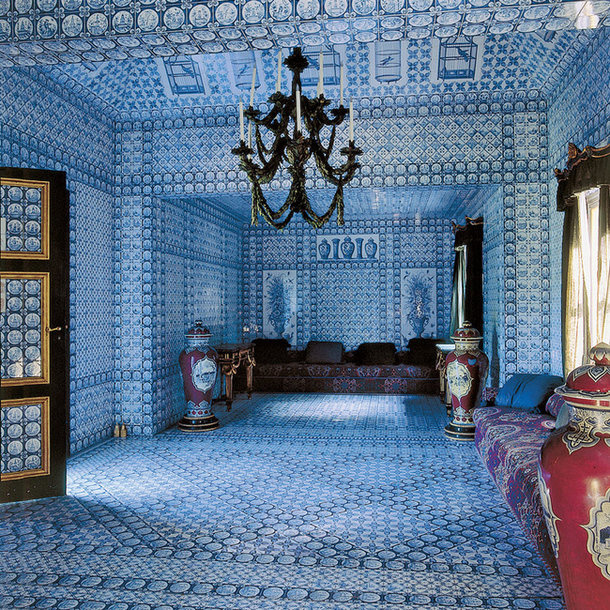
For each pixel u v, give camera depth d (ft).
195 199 29.37
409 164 22.52
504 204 22.18
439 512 14.56
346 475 17.85
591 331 15.87
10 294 15.81
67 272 18.15
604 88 15.71
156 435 23.71
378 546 12.52
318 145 13.46
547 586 10.70
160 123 23.93
